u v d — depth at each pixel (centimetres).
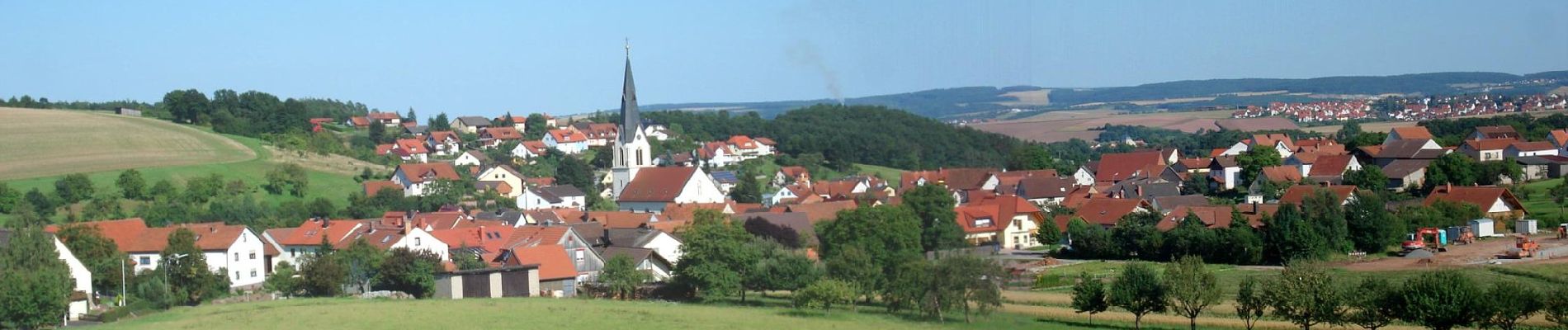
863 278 10206
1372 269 12469
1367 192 16962
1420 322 8512
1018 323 9169
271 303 10775
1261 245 13525
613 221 17288
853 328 8762
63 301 10294
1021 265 12550
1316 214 13925
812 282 10238
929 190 13112
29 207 17338
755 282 10812
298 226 16950
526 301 10525
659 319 9131
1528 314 8712
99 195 19212
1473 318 8394
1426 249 13700
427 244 13688
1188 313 9138
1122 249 14450
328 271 11806
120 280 11988
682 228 13888
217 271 12912
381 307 9931
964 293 9169
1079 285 9750
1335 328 9094
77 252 12494
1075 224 15062
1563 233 14825
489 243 14050
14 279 10025
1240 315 9106
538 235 13550
